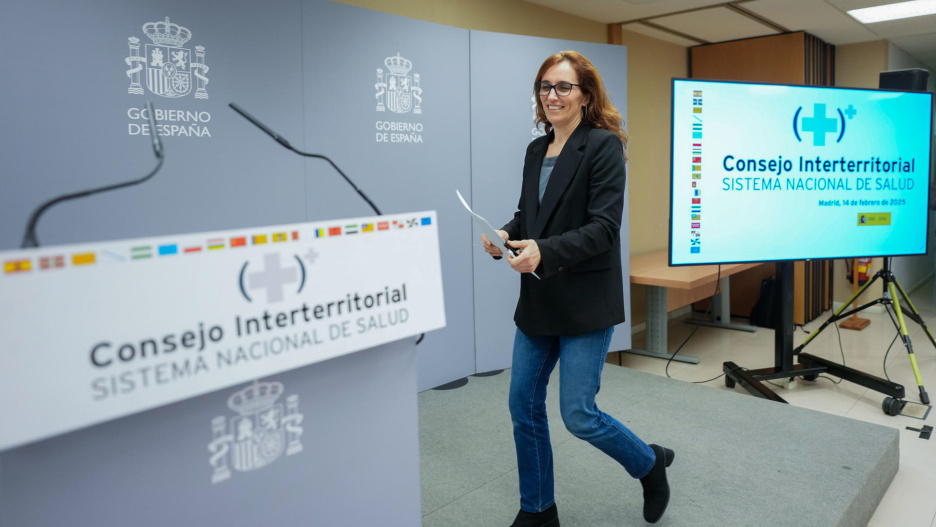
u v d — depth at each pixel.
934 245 7.42
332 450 0.99
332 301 0.92
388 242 1.00
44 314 0.64
